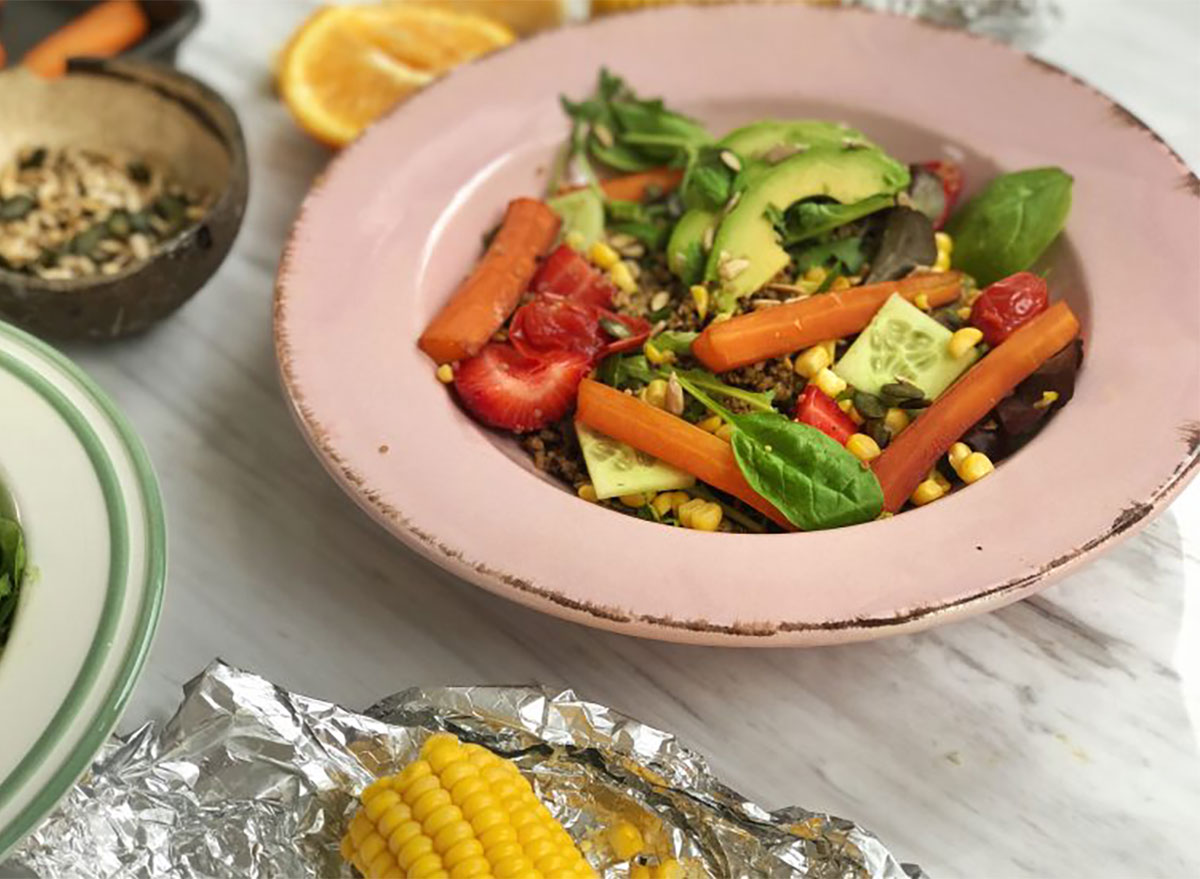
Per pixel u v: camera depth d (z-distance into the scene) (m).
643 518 0.38
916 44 0.45
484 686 0.33
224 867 0.31
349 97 0.50
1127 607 0.37
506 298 0.41
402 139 0.44
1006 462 0.35
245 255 0.48
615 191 0.46
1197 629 0.36
